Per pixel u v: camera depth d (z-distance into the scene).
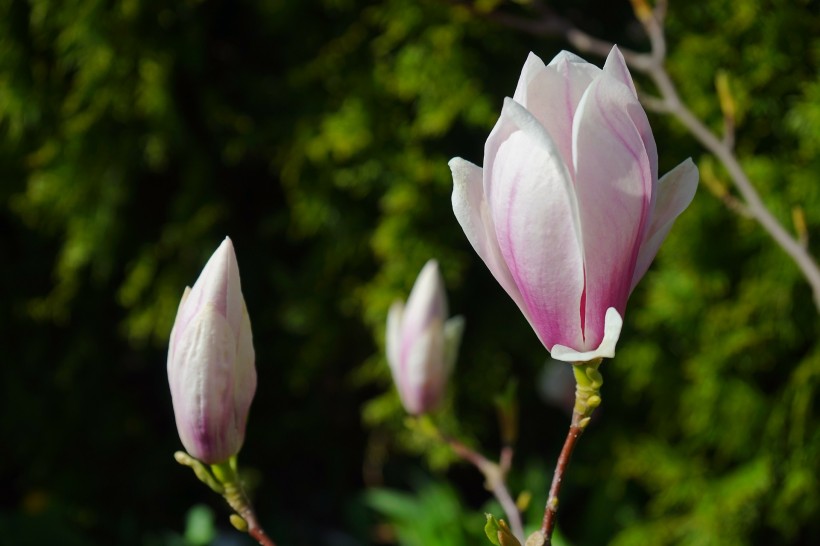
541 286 0.79
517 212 0.78
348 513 1.93
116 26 1.71
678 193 0.81
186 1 1.75
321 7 1.78
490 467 1.02
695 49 1.52
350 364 2.06
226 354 0.87
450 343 1.05
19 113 1.76
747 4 1.50
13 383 1.93
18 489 2.02
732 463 1.69
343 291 1.83
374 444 2.05
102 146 1.77
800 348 1.60
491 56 1.70
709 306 1.58
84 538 1.73
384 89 1.71
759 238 1.53
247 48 1.85
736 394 1.59
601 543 1.78
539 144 0.77
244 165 1.90
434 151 1.74
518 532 1.00
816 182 1.47
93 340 1.94
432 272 1.05
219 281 0.86
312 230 1.79
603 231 0.78
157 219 1.88
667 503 1.68
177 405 0.87
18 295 1.92
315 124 1.75
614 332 0.78
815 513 1.62
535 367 1.86
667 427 1.71
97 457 2.00
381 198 1.79
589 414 0.81
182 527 2.04
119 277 1.92
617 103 0.78
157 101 1.72
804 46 1.52
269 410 2.06
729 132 1.07
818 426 1.57
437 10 1.65
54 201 1.80
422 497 1.77
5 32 1.73
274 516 2.04
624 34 1.73
